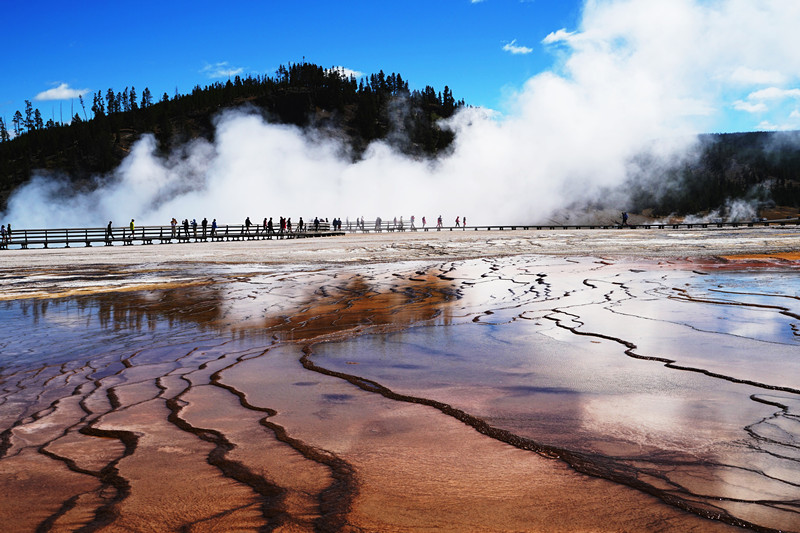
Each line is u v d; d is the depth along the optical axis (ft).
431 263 52.13
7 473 8.09
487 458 8.43
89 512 6.86
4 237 113.19
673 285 31.07
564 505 6.91
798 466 7.95
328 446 9.00
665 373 13.35
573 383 12.60
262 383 13.11
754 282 31.65
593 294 28.30
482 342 17.43
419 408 11.00
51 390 12.93
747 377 12.85
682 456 8.35
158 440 9.36
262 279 40.06
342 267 49.49
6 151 633.20
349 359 15.48
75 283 38.86
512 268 44.57
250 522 6.57
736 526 6.36
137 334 20.33
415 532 6.32
